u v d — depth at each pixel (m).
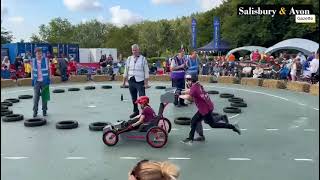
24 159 6.33
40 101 13.34
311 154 6.59
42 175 5.54
